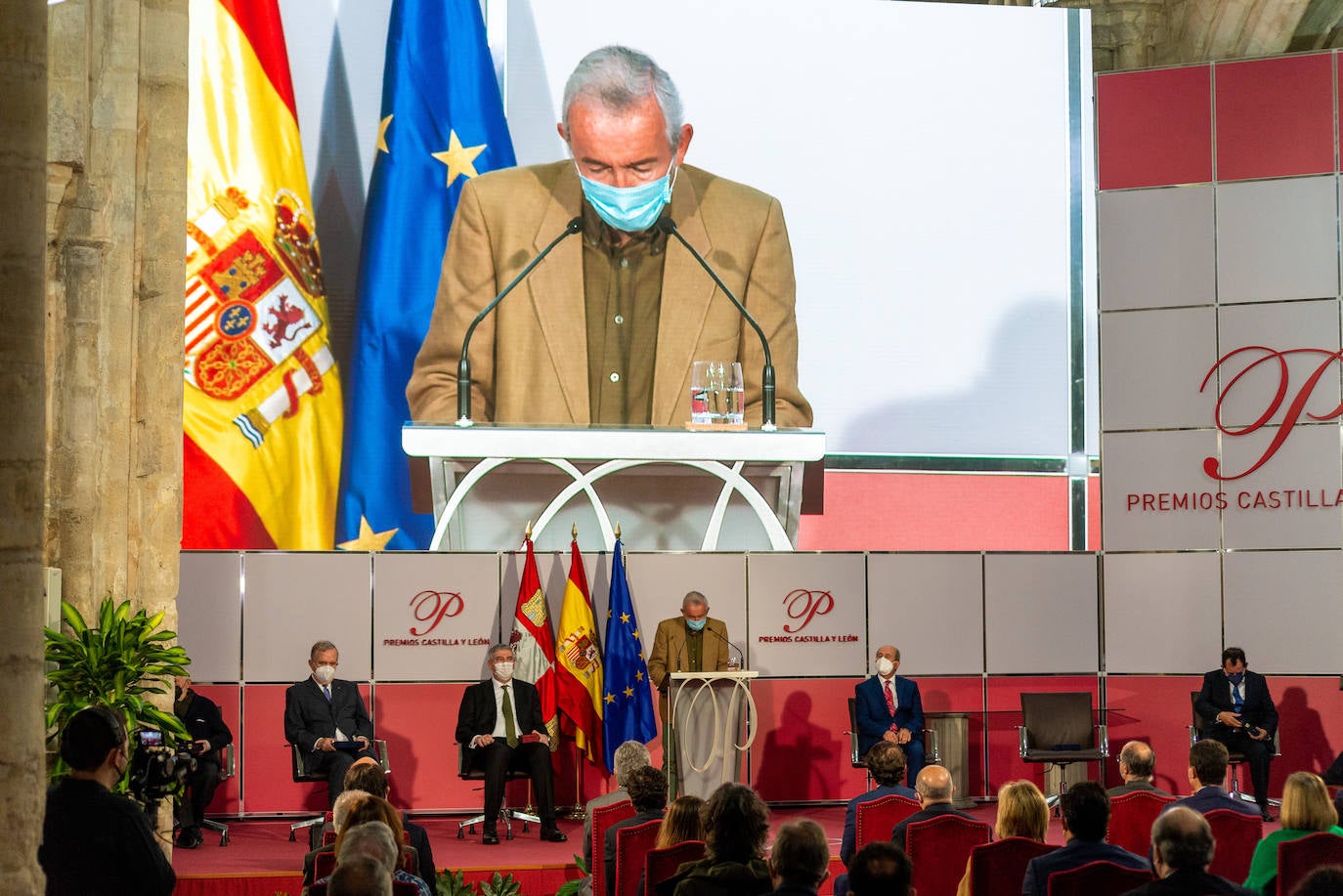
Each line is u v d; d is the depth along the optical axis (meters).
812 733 39.88
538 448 34.03
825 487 41.19
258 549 38.75
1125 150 42.03
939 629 40.66
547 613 37.25
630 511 38.94
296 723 33.97
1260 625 40.38
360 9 40.41
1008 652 40.88
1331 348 40.50
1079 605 41.25
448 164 40.47
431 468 35.56
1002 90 42.31
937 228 41.94
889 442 41.47
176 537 31.50
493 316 40.19
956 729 39.19
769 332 41.19
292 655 38.50
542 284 40.38
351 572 38.81
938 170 42.03
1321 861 17.61
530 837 34.66
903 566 40.66
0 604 12.78
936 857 20.53
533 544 37.53
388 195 40.25
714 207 41.12
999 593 41.00
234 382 39.25
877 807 22.88
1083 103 42.53
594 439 34.00
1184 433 41.19
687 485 39.06
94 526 28.91
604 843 22.52
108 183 29.45
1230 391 40.97
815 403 41.28
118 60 29.95
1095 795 17.47
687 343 40.66
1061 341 42.16
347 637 38.66
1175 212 41.62
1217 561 40.78
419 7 40.69
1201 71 41.69
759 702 39.69
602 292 40.53
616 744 36.66
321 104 40.19
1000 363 41.91
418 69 40.56
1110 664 41.09
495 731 34.34
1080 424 42.09
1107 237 42.00
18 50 13.32
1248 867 21.53
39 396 13.21
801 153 41.59
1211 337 41.22
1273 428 40.66
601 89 40.88
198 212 39.34
